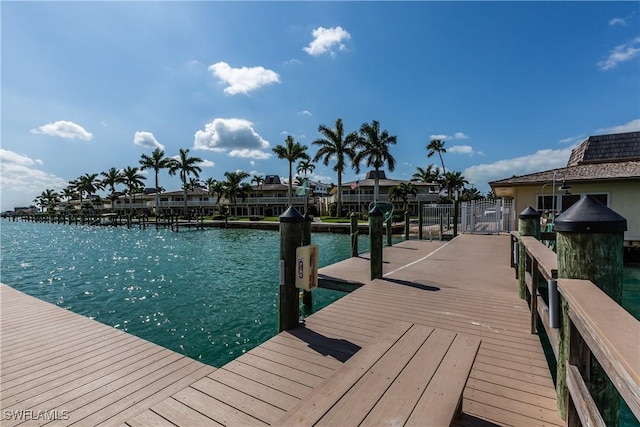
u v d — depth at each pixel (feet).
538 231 16.53
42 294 29.96
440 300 16.56
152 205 220.64
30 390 9.93
